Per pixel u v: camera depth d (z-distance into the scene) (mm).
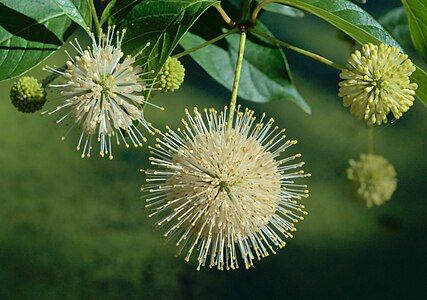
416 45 347
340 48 708
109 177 713
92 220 699
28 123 718
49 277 672
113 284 681
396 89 323
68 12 320
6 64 324
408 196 744
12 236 679
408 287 720
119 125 318
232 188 323
